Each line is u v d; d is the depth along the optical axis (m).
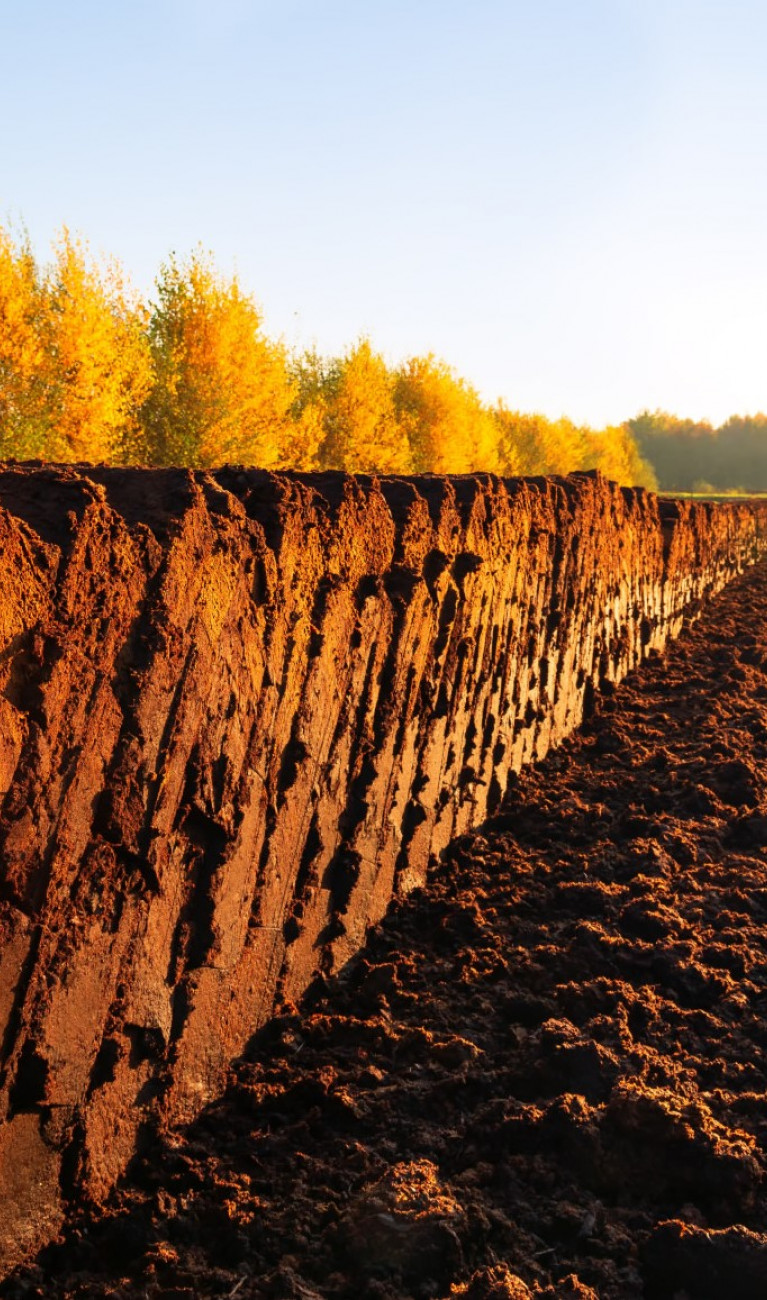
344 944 5.43
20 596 3.03
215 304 28.89
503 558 7.75
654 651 14.38
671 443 155.25
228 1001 4.32
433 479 7.03
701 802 8.06
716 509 21.44
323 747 5.07
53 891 3.23
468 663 7.12
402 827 6.27
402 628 5.80
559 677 9.80
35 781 3.10
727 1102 4.28
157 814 3.69
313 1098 4.26
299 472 5.59
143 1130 3.82
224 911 4.20
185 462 28.45
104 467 4.48
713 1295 3.30
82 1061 3.42
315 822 5.06
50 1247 3.33
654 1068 4.42
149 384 27.67
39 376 23.61
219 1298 3.18
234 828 4.22
